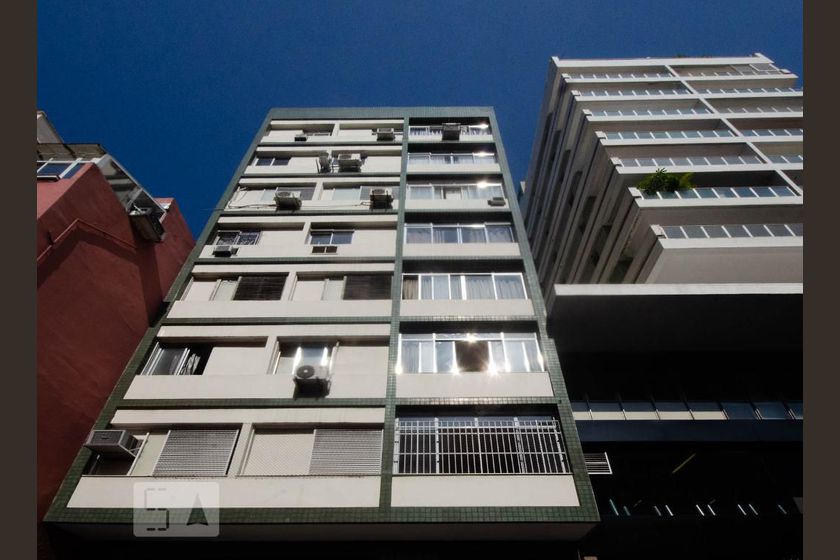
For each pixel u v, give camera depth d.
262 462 12.02
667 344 16.17
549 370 13.72
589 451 14.12
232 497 10.98
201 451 12.11
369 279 17.08
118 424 12.66
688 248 18.55
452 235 19.02
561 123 33.44
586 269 27.55
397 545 10.98
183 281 16.89
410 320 15.20
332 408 12.91
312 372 13.24
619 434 14.14
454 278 17.14
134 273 15.37
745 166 22.42
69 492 11.01
